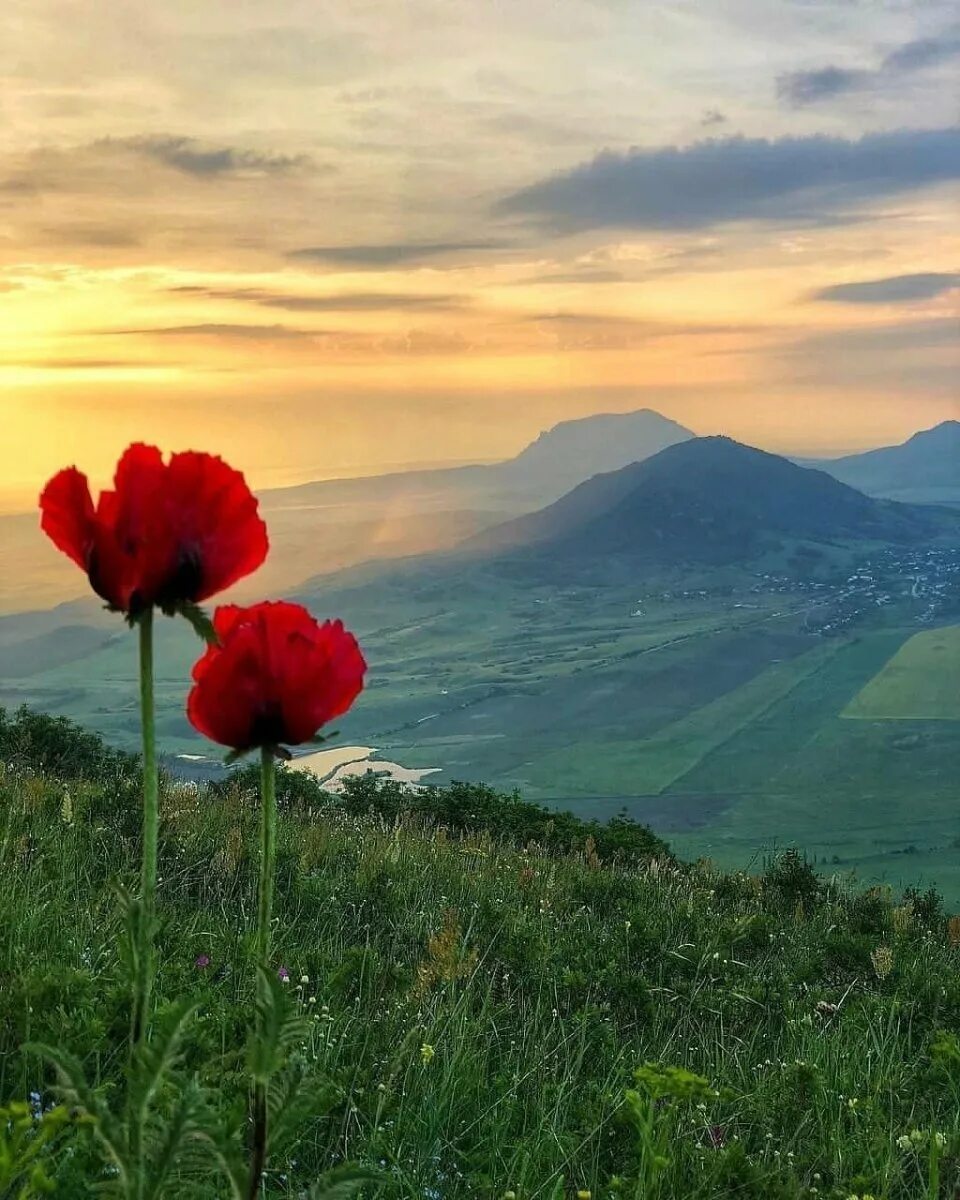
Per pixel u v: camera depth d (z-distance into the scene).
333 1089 1.27
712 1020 2.33
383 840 3.79
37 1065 1.14
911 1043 2.29
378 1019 1.70
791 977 2.71
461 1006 1.78
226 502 0.68
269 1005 0.68
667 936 2.84
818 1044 2.06
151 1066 0.67
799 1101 1.69
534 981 2.30
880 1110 1.68
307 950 1.99
